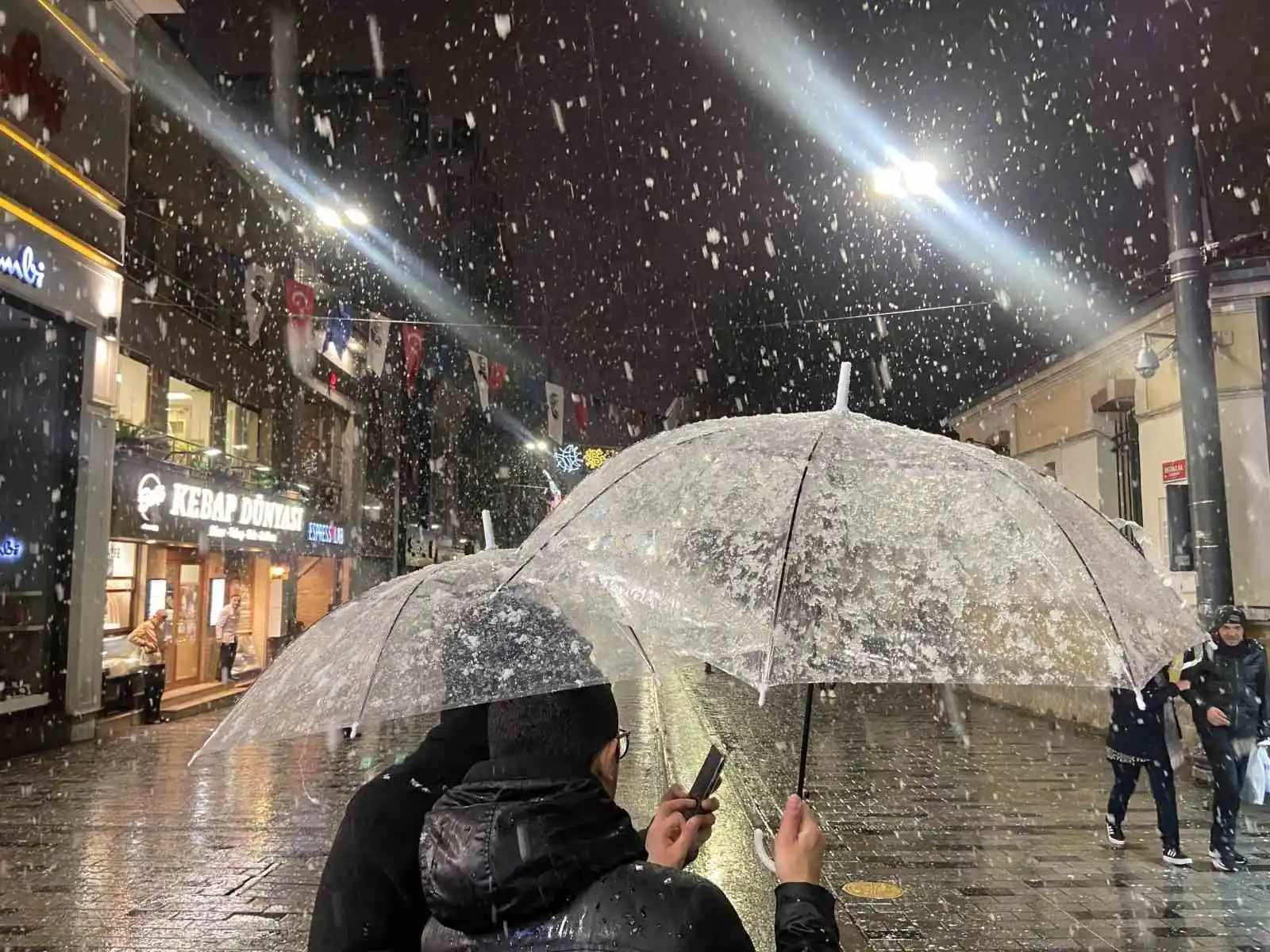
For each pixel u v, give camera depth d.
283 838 8.49
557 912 1.53
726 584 2.10
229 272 22.14
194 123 20.02
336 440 30.09
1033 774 10.86
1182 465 12.84
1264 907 6.29
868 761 11.79
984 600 2.08
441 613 2.23
